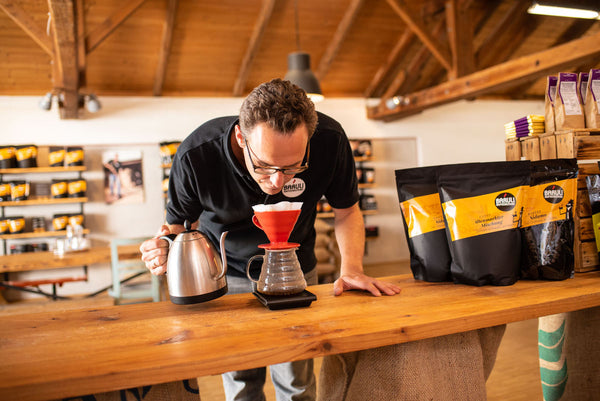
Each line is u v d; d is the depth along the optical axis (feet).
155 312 3.86
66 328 3.49
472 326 3.42
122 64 20.25
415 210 4.65
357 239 5.16
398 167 26.86
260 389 4.70
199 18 18.92
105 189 21.67
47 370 2.67
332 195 5.25
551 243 4.39
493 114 28.14
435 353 3.67
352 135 25.34
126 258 16.62
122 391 3.11
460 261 4.32
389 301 3.92
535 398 8.27
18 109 19.97
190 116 22.44
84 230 20.17
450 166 4.38
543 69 15.21
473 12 22.26
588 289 4.03
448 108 27.17
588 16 13.88
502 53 24.49
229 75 22.30
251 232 4.90
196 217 4.90
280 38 20.88
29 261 15.10
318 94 14.89
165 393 3.21
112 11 17.88
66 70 16.37
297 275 3.93
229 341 3.05
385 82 24.82
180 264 3.86
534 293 3.96
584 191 4.83
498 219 4.28
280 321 3.46
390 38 22.41
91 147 21.48
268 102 3.42
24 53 18.53
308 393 4.77
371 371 3.62
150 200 22.31
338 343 3.05
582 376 4.85
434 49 20.27
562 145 4.91
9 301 20.03
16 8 15.85
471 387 3.75
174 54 20.36
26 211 20.51
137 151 22.13
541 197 4.42
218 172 4.45
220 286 4.01
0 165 19.19
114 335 3.28
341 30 20.48
